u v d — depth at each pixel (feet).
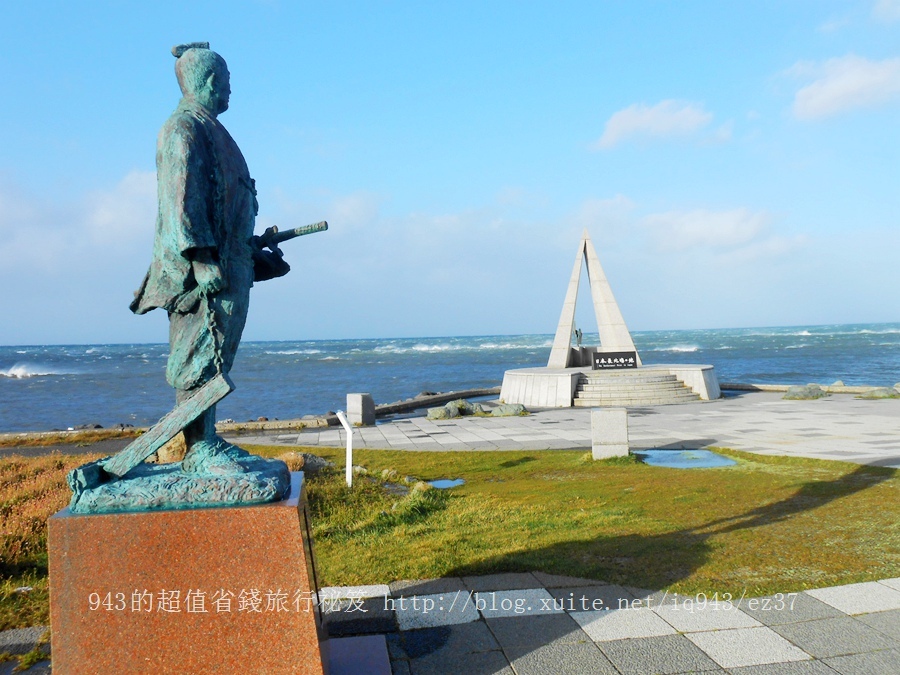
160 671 10.29
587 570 18.21
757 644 13.88
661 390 76.43
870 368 152.46
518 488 31.83
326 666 11.44
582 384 78.74
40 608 16.99
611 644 14.03
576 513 25.14
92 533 10.25
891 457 35.91
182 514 10.38
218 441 12.01
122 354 442.50
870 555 18.98
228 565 10.40
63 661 10.19
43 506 25.64
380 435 55.42
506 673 12.94
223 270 11.75
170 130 11.28
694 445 43.96
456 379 161.07
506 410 68.95
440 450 46.03
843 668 12.80
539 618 15.37
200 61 12.31
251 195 12.82
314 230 13.52
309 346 553.23
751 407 68.13
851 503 25.05
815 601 15.97
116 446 53.42
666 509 25.48
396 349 400.47
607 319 89.51
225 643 10.37
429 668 13.23
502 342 545.03
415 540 22.11
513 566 18.58
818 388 77.10
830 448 40.16
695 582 17.21
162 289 11.87
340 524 24.49
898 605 15.64
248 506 10.58
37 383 171.12
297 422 62.69
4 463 38.73
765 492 27.81
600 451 38.86
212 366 11.74
